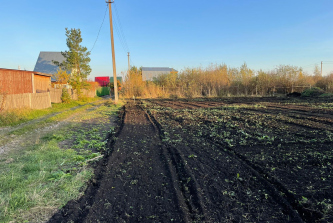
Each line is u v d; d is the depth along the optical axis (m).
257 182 4.09
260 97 25.95
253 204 3.43
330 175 4.22
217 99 25.12
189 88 31.80
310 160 4.93
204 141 7.03
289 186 3.86
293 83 27.41
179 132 8.42
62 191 4.05
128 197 3.75
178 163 5.17
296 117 10.52
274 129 8.22
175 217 3.16
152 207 3.44
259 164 4.88
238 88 30.28
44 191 3.99
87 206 3.51
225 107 15.81
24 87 18.52
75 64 27.02
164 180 4.36
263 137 7.02
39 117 14.02
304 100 20.00
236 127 8.71
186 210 3.32
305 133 7.38
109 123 11.82
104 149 6.63
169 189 3.98
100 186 4.14
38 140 7.86
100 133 9.29
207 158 5.43
